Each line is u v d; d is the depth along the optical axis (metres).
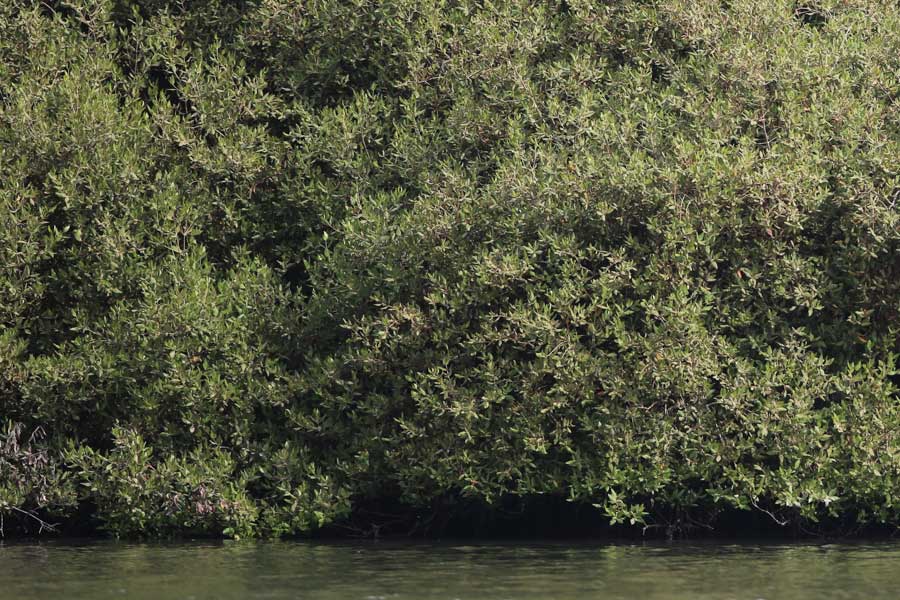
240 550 53.22
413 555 51.12
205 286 57.59
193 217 60.25
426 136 61.03
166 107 62.16
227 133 62.78
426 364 56.31
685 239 53.53
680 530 58.19
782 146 55.56
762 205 53.81
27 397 57.53
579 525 61.22
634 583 41.62
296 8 63.69
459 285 55.19
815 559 48.81
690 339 53.09
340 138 61.28
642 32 62.31
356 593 39.38
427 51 61.41
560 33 62.72
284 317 58.94
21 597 38.81
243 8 66.00
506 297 54.78
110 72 62.88
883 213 52.66
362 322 56.88
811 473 54.00
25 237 57.78
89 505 62.06
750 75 57.19
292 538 59.25
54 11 63.44
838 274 55.22
